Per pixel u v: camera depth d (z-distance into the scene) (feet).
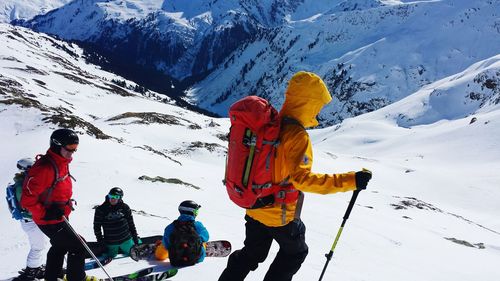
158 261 26.37
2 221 37.65
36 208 18.17
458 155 411.34
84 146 104.06
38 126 136.05
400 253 66.44
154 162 112.88
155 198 65.67
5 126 132.16
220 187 98.48
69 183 19.27
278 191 13.78
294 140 13.03
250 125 13.08
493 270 72.38
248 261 15.61
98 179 72.95
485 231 152.15
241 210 67.15
